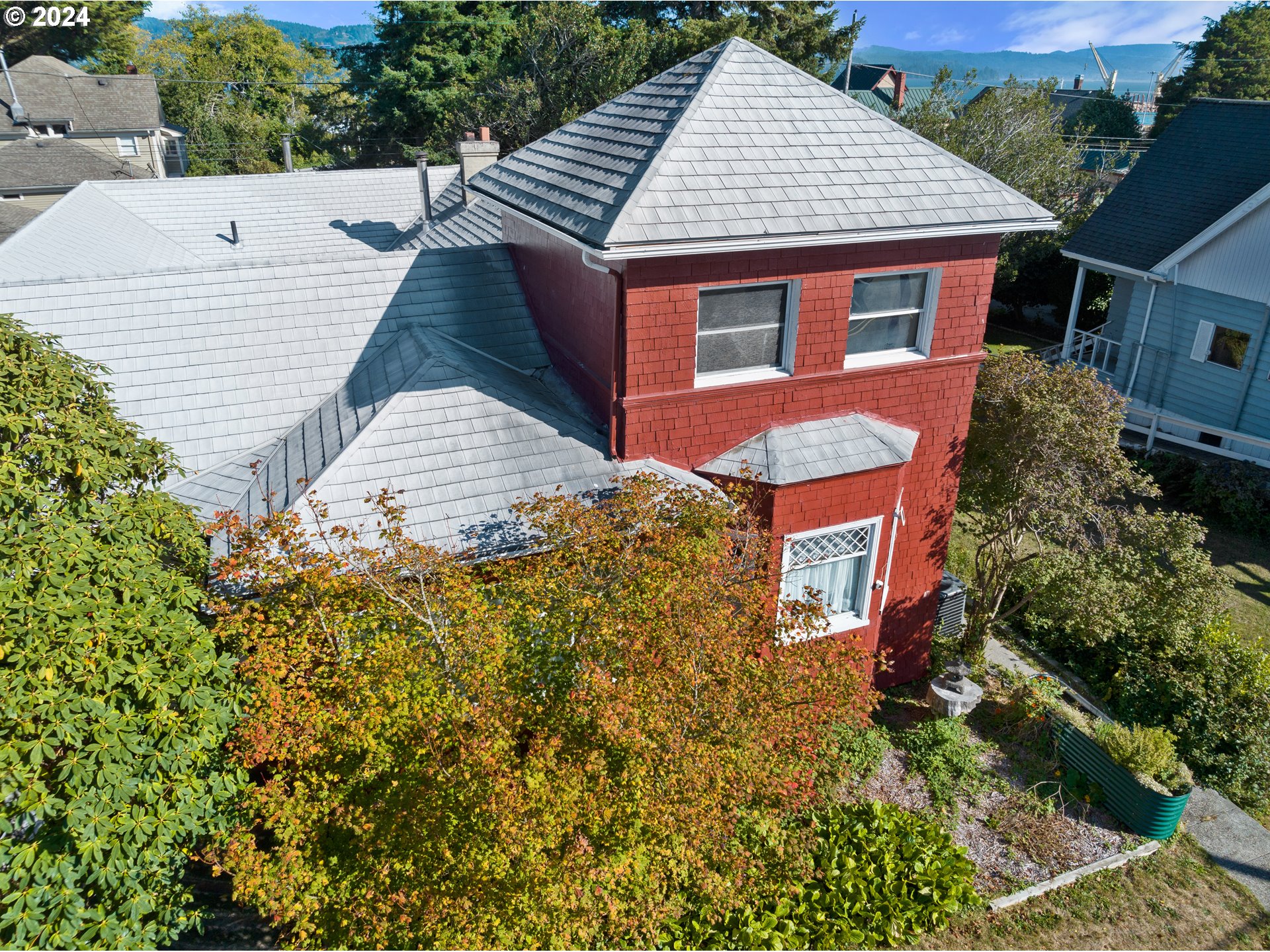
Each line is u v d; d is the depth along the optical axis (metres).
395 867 6.97
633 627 7.23
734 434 10.83
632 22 42.16
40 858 6.18
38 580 6.27
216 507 9.88
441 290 12.80
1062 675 13.24
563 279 11.51
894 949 8.80
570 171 11.17
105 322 11.27
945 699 11.50
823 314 10.60
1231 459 19.44
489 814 6.46
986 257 11.21
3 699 5.71
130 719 6.37
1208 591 11.60
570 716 7.30
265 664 6.86
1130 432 22.50
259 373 11.57
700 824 6.84
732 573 8.60
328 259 12.52
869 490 11.15
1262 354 19.25
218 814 7.51
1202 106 23.88
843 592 12.02
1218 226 19.08
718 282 9.84
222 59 65.50
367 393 11.00
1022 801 10.71
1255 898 9.56
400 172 25.78
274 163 56.44
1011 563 12.56
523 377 12.11
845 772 9.63
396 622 7.61
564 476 10.10
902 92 59.81
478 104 41.88
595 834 7.13
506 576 8.71
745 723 7.23
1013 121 29.86
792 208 9.70
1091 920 9.23
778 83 11.23
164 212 22.05
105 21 59.78
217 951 8.49
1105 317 29.14
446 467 9.84
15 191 40.56
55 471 6.71
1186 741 11.48
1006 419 11.95
